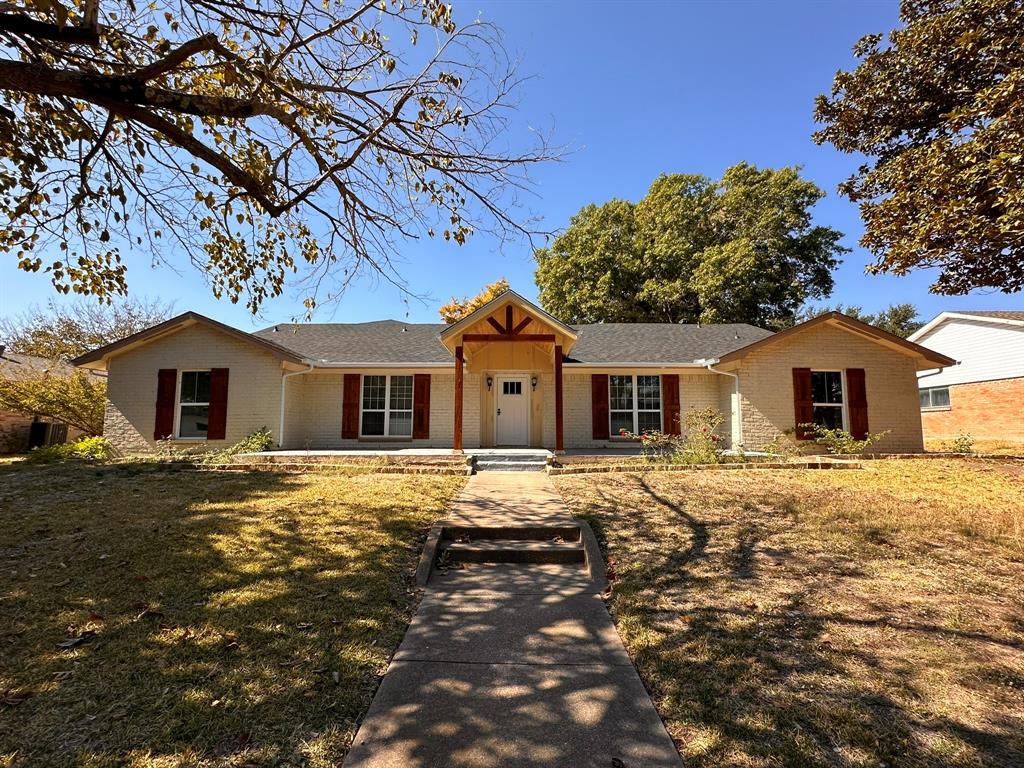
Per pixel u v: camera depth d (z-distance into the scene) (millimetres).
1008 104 7246
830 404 12758
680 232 27000
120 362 12984
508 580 4473
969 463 10328
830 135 11359
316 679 2744
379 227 5977
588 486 7957
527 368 13883
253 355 12938
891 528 5535
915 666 2857
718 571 4391
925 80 9672
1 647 2992
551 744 2260
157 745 2188
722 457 10492
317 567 4387
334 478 8531
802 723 2369
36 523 5570
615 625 3521
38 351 21938
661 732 2344
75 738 2221
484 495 7383
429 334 16516
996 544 5027
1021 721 2365
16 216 4773
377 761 2141
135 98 3455
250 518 5828
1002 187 7051
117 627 3264
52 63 4055
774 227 25250
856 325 12523
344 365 13617
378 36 4832
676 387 13930
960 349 20984
